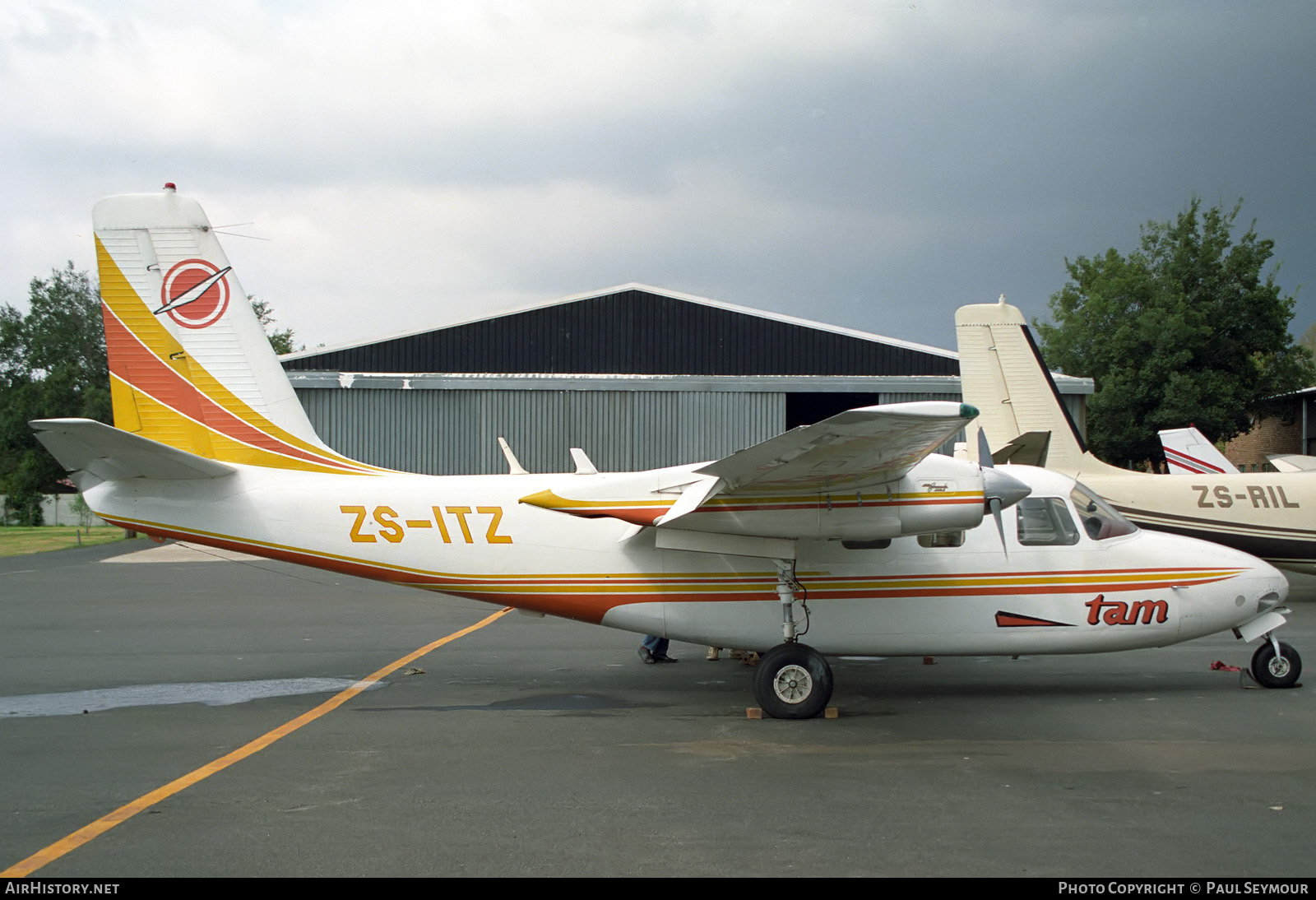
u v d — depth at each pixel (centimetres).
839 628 904
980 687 970
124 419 987
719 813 588
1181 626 912
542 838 545
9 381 6366
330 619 1494
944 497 835
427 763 704
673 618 921
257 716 864
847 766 693
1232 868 495
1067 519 926
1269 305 3578
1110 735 772
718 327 2684
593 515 847
